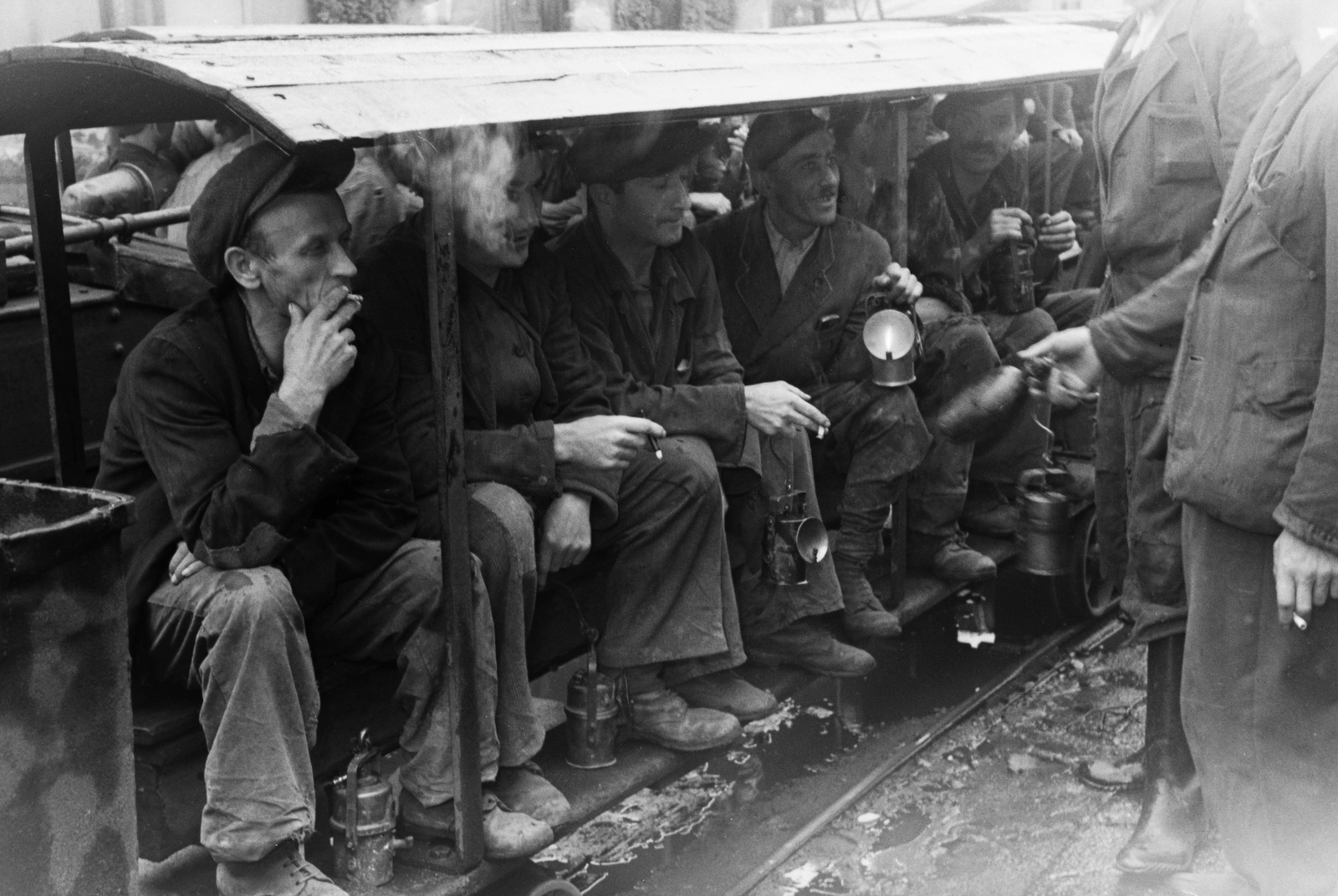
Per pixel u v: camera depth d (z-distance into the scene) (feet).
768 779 12.87
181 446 8.63
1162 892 11.14
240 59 8.04
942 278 15.37
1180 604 11.33
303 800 8.50
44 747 7.48
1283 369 9.29
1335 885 9.73
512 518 9.61
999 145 15.93
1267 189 9.16
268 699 8.36
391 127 7.72
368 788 8.95
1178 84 10.62
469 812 9.11
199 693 8.96
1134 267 11.16
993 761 13.43
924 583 14.78
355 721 9.84
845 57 12.53
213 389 8.79
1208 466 9.70
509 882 9.71
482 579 9.27
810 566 12.44
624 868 11.35
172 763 8.77
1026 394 13.32
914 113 15.05
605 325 11.64
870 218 14.89
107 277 14.24
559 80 9.32
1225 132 10.43
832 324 13.37
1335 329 8.76
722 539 11.35
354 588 9.42
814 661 12.67
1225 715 10.01
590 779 10.63
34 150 9.77
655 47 10.87
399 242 10.44
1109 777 12.93
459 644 8.93
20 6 19.13
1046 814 12.42
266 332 9.02
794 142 12.91
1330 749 9.64
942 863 11.55
